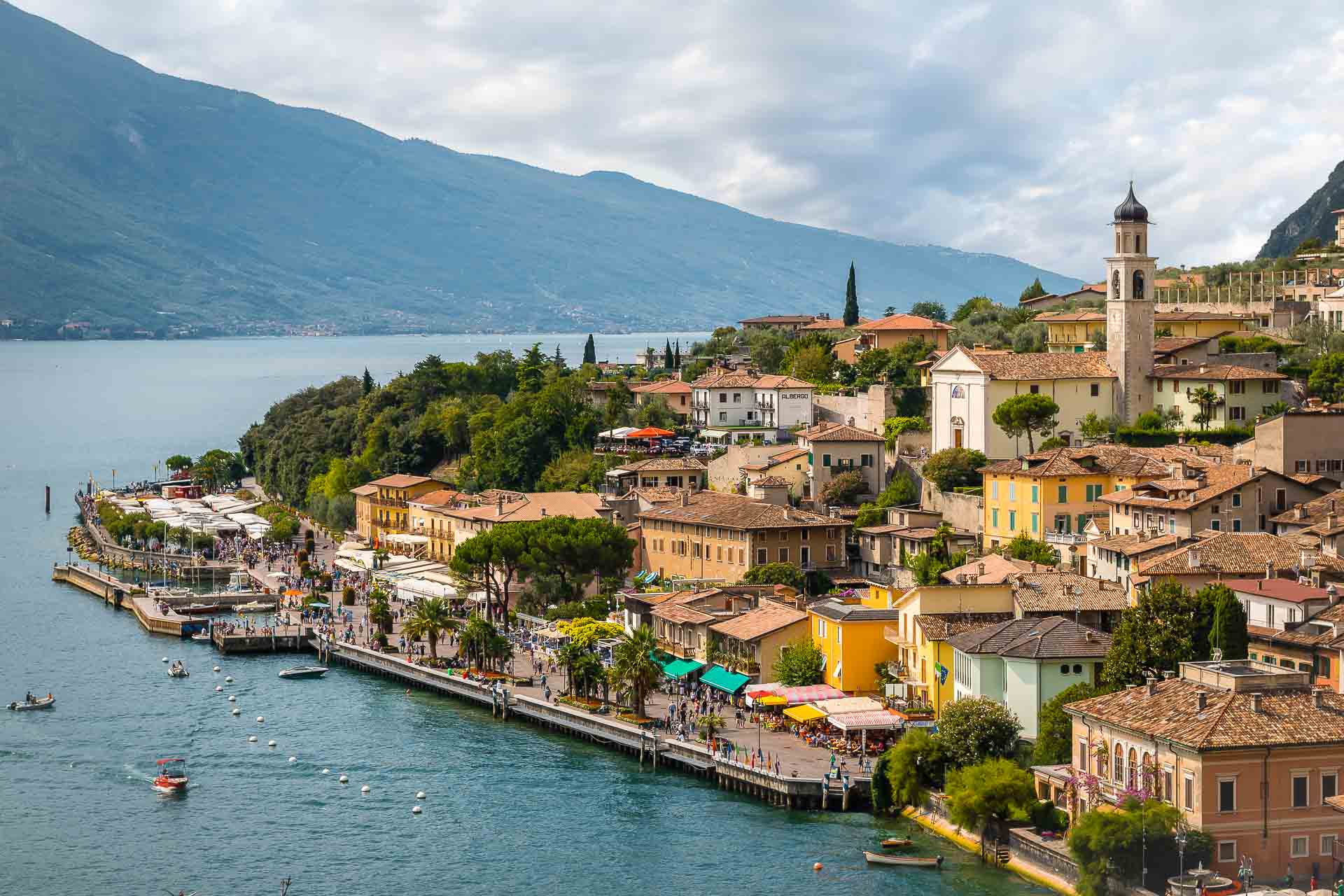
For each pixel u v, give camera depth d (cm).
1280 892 11256
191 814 16125
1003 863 13625
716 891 13500
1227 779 11762
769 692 17812
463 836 15275
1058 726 14300
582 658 19838
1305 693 12362
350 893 13900
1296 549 17050
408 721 19862
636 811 15825
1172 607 14700
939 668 16262
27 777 17438
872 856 13850
